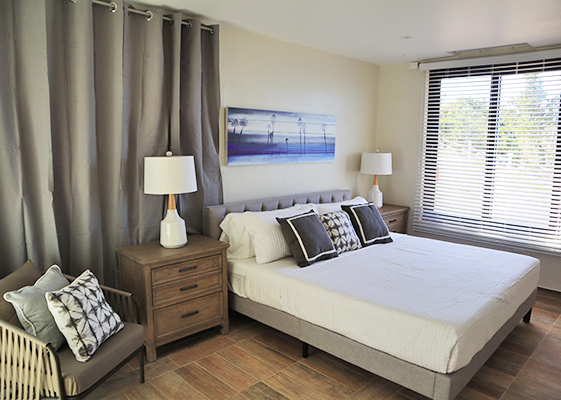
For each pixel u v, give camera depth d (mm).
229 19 3293
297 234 3164
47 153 2559
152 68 3025
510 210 4391
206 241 3180
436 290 2607
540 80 4082
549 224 4133
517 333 3254
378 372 2322
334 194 4586
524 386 2529
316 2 2820
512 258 3363
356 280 2781
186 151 3336
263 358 2836
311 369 2699
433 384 2084
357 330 2393
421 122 4957
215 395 2402
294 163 4285
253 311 3100
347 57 4742
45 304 2070
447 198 4852
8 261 2537
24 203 2541
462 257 3373
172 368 2693
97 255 2889
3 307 2021
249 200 3877
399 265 3139
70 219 2777
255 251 3203
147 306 2686
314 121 4391
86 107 2688
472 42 3926
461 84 4629
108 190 2955
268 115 3898
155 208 3197
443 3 2781
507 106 4320
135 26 2951
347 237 3549
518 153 4281
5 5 2383
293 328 2797
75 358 2023
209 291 3033
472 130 4582
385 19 3195
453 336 2029
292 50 4090
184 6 2979
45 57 2486
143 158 3084
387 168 4879
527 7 2822
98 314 2172
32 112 2512
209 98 3438
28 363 1886
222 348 2975
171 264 2779
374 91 5262
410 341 2164
